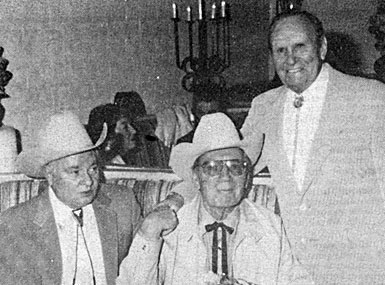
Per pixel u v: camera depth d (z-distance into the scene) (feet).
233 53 19.08
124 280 6.99
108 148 10.82
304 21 7.54
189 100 17.13
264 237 7.25
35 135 7.91
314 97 7.75
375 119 7.55
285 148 7.87
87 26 13.62
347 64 17.79
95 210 7.94
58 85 12.85
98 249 7.86
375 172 7.59
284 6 16.89
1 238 7.75
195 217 7.29
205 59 13.87
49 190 7.94
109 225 7.93
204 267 7.16
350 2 18.98
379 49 13.14
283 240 7.30
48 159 7.47
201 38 14.12
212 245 7.19
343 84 7.70
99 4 13.89
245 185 7.11
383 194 7.55
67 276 7.75
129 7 14.94
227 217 7.23
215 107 13.19
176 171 7.49
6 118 11.73
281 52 7.62
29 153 7.73
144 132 11.88
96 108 11.65
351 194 7.62
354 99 7.63
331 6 19.01
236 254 7.21
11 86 11.85
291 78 7.65
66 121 7.55
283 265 7.24
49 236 7.75
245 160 7.11
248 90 15.90
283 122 7.94
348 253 7.66
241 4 19.34
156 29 16.06
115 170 8.39
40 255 7.72
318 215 7.69
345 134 7.62
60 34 12.88
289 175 7.80
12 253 7.72
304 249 7.78
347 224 7.63
